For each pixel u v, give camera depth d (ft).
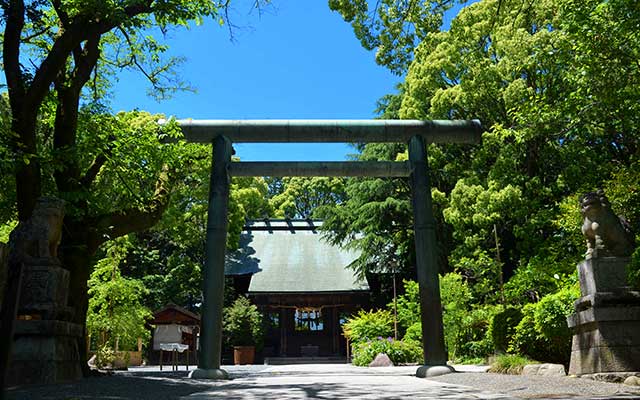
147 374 40.91
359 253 104.58
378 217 83.51
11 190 33.76
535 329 33.01
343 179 138.31
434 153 76.07
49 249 28.66
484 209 64.54
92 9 28.45
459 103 68.18
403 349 66.90
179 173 45.80
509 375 29.84
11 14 30.01
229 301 99.66
